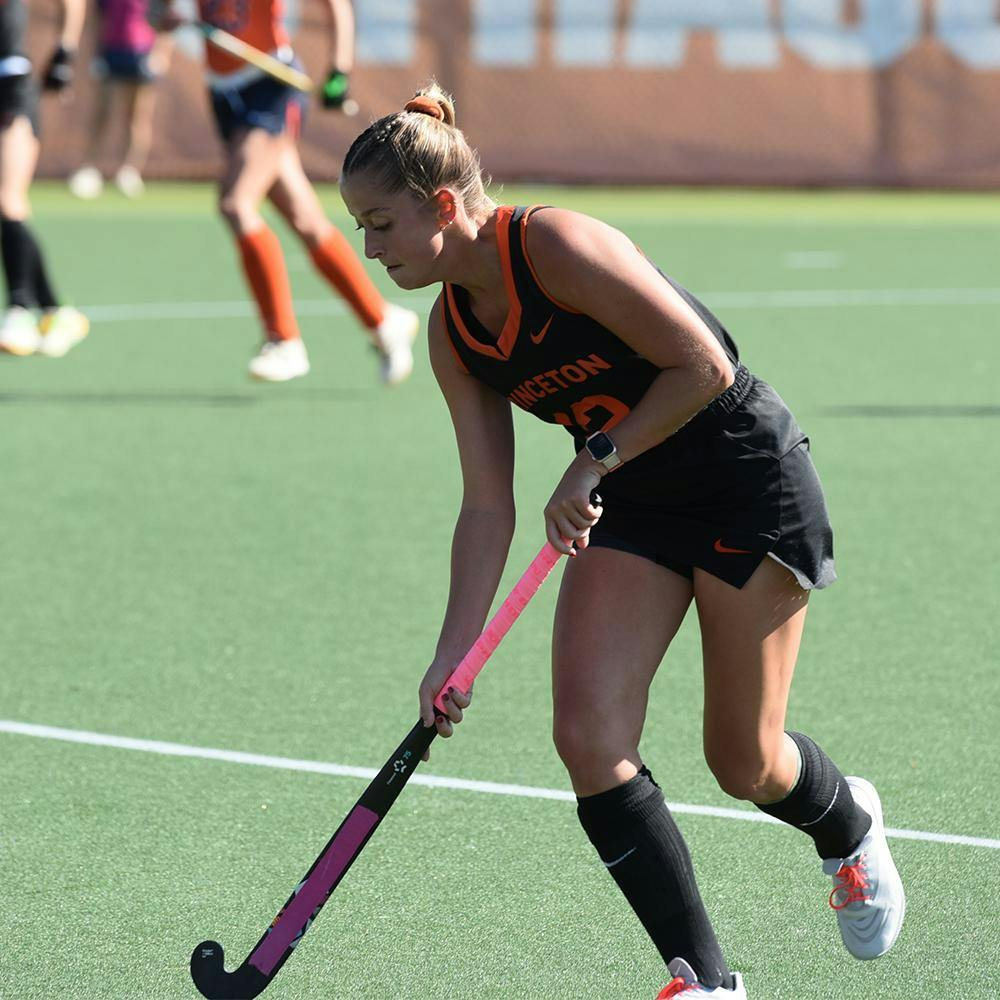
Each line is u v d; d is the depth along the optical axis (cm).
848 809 1233
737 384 1157
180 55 6956
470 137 6850
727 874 1395
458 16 6762
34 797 1546
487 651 1158
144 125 6744
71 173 7019
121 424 3094
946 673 1845
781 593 1157
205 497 2603
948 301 4431
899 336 3931
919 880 1377
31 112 3278
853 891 1244
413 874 1398
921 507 2514
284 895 1364
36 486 2667
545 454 2898
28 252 3309
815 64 6781
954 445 2895
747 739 1183
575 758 1122
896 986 1216
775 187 6869
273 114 3139
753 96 6812
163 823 1494
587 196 6650
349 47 3225
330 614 2061
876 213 6294
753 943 1281
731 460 1144
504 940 1288
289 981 1230
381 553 2314
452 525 2452
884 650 1919
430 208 1080
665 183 6875
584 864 1415
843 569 2219
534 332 1114
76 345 3888
